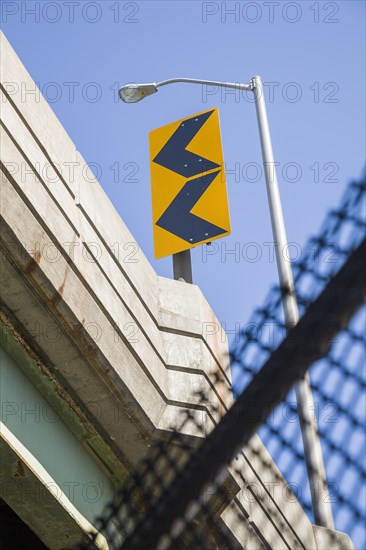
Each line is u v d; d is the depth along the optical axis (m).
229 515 9.73
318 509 11.72
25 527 12.45
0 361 10.00
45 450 10.23
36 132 10.28
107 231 11.34
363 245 3.98
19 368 10.26
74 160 11.05
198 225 15.00
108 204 11.64
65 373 10.49
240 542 9.94
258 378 4.34
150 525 4.74
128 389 10.72
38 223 9.87
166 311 12.17
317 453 8.87
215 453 4.56
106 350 10.53
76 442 10.80
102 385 10.60
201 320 12.46
